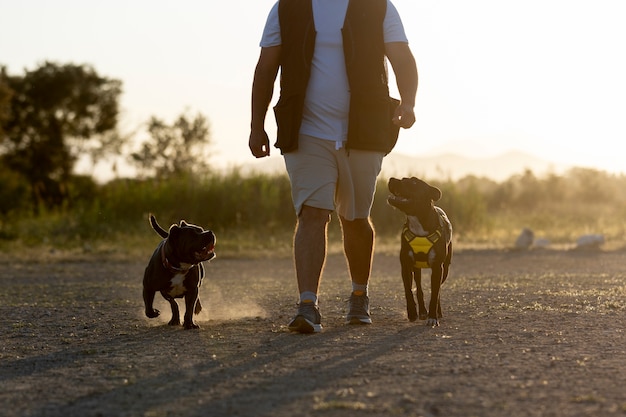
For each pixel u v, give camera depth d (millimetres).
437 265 10141
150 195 35125
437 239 10125
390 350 7891
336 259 26094
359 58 9469
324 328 9688
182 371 7078
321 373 6785
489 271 20594
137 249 28469
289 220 35000
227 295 14773
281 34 9633
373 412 5434
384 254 27500
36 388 6598
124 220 34500
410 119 9516
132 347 8602
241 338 8953
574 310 11016
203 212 34562
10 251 28266
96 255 26766
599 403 5648
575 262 23484
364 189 9805
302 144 9500
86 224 33406
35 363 7805
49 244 30578
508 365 7035
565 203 61875
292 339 8773
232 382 6543
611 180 67438
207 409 5668
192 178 35938
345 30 9477
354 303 10164
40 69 83312
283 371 6918
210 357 7750
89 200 42594
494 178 70688
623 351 7738
